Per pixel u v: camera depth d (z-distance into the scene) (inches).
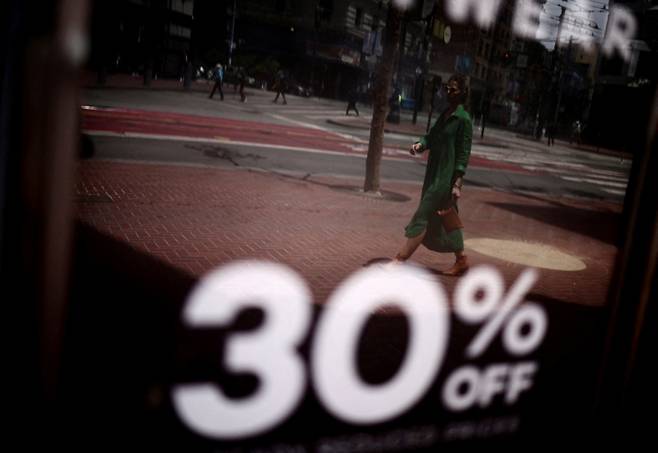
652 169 84.0
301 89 1932.8
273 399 116.0
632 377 90.7
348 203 347.3
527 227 362.9
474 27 2381.9
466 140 193.6
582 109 2541.8
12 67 48.6
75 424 97.0
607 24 1980.8
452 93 194.4
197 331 139.9
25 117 48.6
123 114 628.4
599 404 95.0
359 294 183.0
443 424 117.6
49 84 48.2
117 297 152.6
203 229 238.1
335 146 667.4
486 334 165.8
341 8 1983.3
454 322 171.6
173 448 97.4
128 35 1423.5
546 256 285.3
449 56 2374.5
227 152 484.7
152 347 128.8
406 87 2169.0
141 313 145.4
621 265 89.2
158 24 1491.1
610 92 2017.7
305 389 121.3
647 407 92.1
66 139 50.1
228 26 1990.7
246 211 284.7
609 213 488.1
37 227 50.3
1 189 49.9
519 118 2652.6
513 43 2573.8
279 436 105.3
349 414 115.3
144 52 1466.5
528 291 216.2
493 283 219.8
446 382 134.3
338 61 2004.2
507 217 389.4
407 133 1015.0
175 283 170.4
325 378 126.9
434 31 398.6
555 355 158.1
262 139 616.4
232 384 119.0
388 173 525.0
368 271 209.8
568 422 122.3
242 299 165.0
